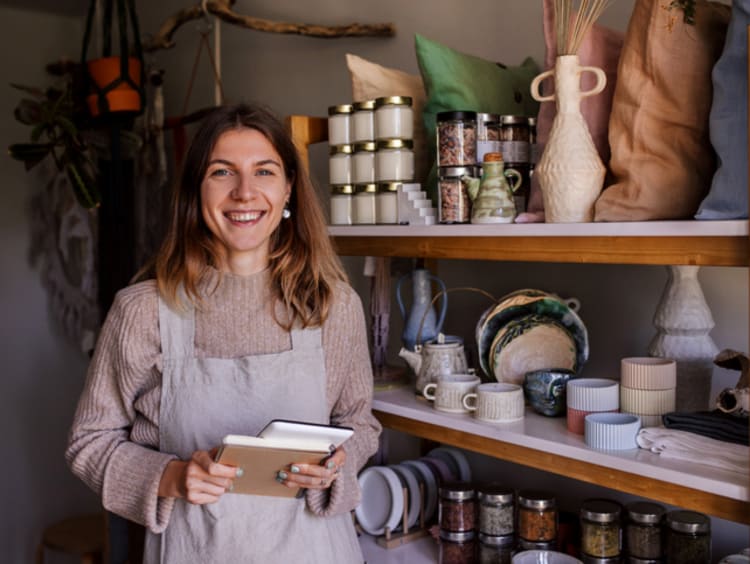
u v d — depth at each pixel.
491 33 2.18
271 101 2.95
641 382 1.51
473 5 2.22
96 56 3.86
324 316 1.55
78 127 2.98
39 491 3.87
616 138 1.42
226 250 1.54
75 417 1.57
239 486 1.42
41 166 3.63
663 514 1.65
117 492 1.48
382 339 2.16
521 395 1.68
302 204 1.59
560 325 1.78
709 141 1.36
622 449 1.44
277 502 1.51
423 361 1.90
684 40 1.35
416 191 1.84
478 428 1.64
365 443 1.66
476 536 1.92
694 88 1.35
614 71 1.56
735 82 1.25
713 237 1.28
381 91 2.04
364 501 2.10
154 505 1.45
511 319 1.83
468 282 2.28
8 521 3.80
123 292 1.56
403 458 2.53
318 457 1.35
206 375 1.50
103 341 1.55
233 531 1.48
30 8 3.76
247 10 3.02
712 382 1.74
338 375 1.60
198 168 1.50
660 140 1.37
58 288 3.67
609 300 1.95
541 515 1.79
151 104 3.09
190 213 1.53
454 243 1.71
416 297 2.08
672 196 1.37
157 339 1.52
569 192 1.47
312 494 1.52
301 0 2.78
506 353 1.79
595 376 1.99
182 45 3.38
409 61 2.42
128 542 2.70
